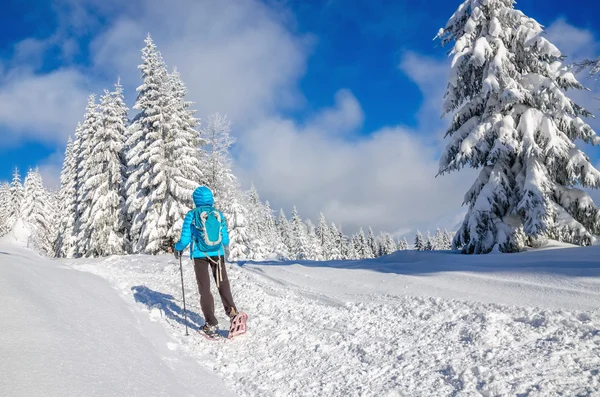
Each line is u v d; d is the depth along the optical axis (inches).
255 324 210.2
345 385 130.3
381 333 177.6
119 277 366.6
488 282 223.8
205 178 1027.9
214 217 196.7
